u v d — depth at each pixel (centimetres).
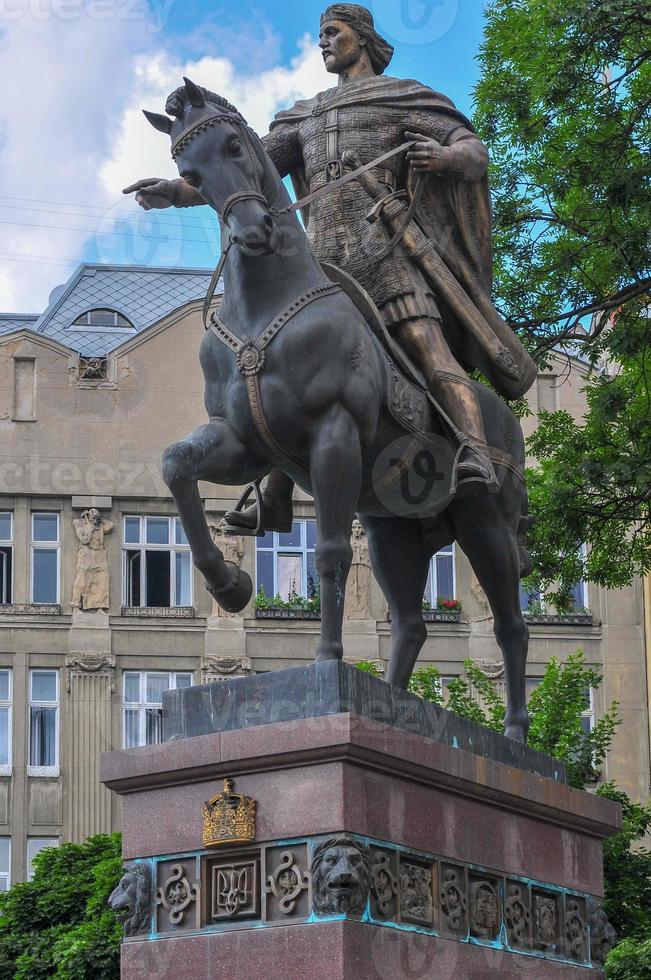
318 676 630
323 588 657
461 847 663
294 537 3002
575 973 719
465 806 671
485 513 754
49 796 2930
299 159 773
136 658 2992
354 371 673
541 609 3067
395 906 621
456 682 2109
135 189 740
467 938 655
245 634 2994
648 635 3056
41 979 2005
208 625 2998
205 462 661
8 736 2945
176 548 3009
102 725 2966
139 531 3014
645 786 3002
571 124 1533
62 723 2953
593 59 1492
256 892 617
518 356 766
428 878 643
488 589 764
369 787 621
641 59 1498
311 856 607
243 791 627
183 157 671
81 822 2936
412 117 753
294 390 662
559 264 1558
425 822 646
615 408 1609
